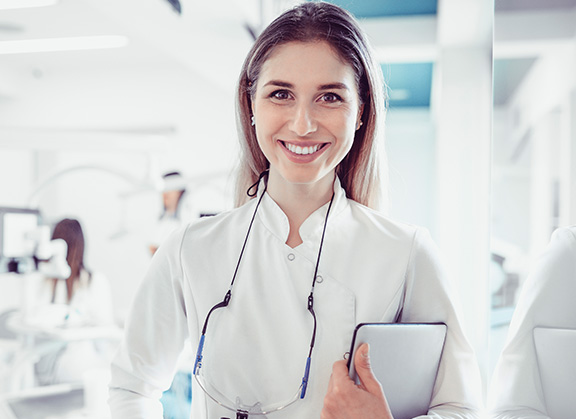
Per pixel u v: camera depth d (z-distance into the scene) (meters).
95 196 5.14
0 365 3.41
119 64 5.13
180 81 5.06
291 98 0.84
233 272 0.94
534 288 0.97
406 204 5.50
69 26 4.06
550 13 0.97
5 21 3.96
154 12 2.16
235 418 0.89
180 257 0.96
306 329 0.88
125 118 5.16
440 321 0.91
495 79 1.01
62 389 2.59
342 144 0.84
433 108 4.78
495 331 1.03
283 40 0.84
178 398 2.41
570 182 0.96
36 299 3.13
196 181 2.65
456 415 0.83
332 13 0.86
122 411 0.93
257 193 1.01
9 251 2.63
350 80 0.85
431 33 2.83
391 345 0.81
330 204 0.96
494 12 1.01
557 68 0.96
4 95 5.30
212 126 5.00
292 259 0.92
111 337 2.82
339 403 0.76
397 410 0.85
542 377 0.94
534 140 0.99
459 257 2.61
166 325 0.98
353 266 0.92
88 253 5.12
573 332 0.92
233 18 2.28
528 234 0.98
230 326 0.90
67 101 5.26
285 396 0.88
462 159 2.66
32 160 5.25
